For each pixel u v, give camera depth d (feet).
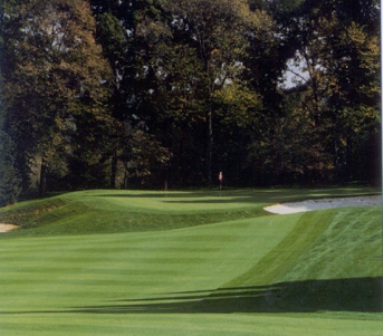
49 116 206.08
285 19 233.14
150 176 236.43
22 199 203.62
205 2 219.20
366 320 43.06
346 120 221.25
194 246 79.00
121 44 227.81
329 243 75.66
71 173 228.63
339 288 57.00
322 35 227.61
